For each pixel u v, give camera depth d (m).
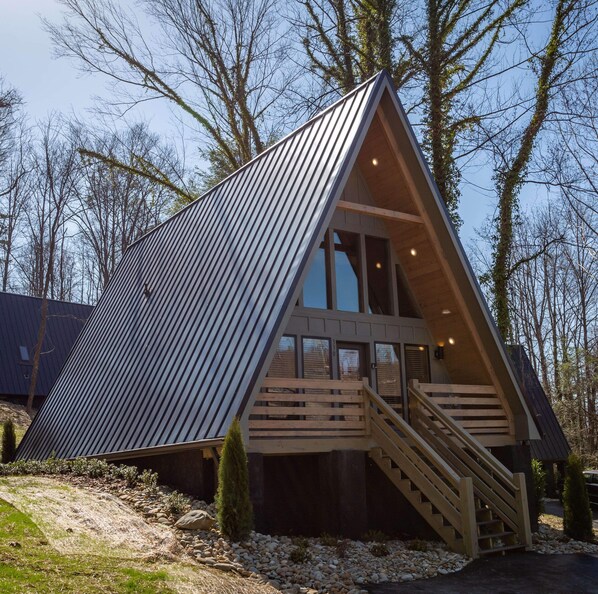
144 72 30.97
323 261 16.06
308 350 15.23
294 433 13.17
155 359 16.50
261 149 31.28
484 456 14.38
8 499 11.20
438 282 16.97
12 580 7.49
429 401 15.68
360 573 10.66
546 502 26.61
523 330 44.38
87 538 9.69
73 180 40.50
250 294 13.99
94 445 16.73
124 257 25.36
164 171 41.41
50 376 34.81
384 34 26.14
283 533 13.78
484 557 12.62
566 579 11.16
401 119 15.61
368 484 15.16
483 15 24.94
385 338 16.69
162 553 9.52
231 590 8.60
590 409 38.38
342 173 13.73
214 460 12.61
